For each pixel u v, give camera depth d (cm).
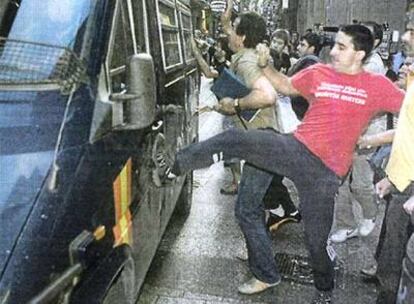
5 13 240
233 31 387
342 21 1981
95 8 224
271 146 332
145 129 273
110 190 217
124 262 224
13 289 154
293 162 334
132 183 253
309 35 688
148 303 382
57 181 178
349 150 340
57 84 200
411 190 309
